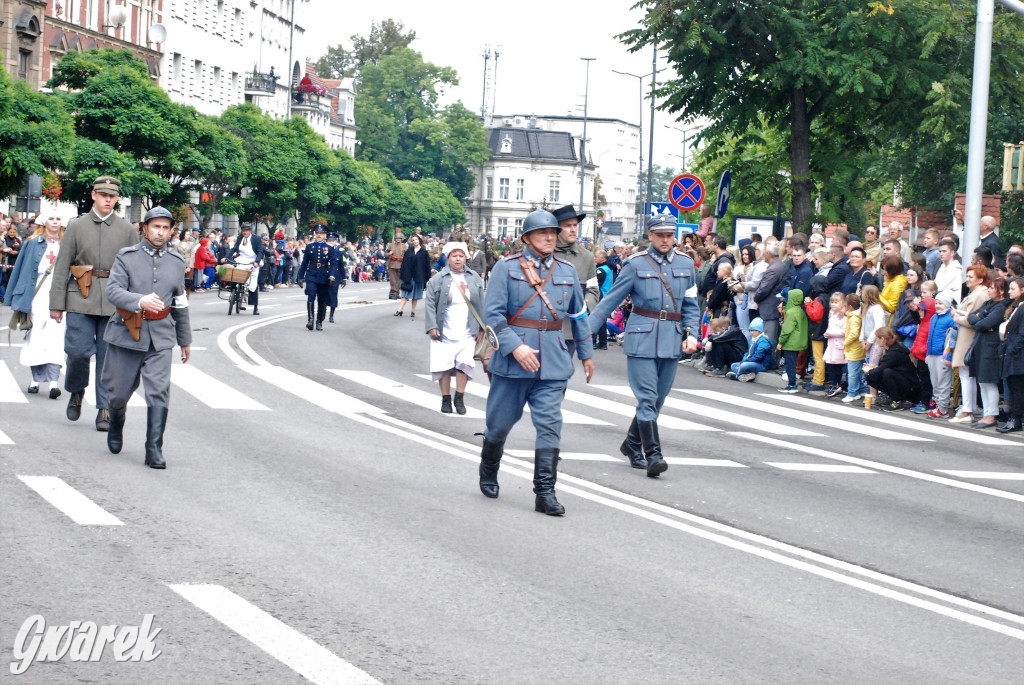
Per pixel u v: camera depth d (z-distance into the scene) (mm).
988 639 6367
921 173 41375
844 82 26969
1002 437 14750
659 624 6281
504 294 8992
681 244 23484
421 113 121938
